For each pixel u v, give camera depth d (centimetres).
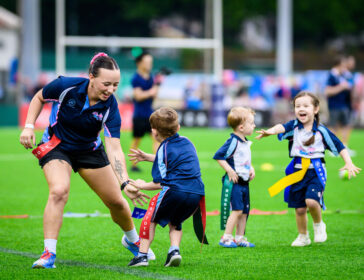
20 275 1443
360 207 2633
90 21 14225
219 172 3938
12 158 4825
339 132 5069
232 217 1856
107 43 9050
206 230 2150
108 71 1484
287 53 10388
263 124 8588
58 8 8525
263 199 2878
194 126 8488
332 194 3017
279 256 1714
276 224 2250
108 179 1577
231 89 8862
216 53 8831
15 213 2455
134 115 3806
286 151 5516
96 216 2380
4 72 8381
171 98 8950
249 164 1880
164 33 15338
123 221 1636
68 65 11356
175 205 1559
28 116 1562
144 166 4259
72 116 1523
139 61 3778
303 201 1861
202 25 15400
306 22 15825
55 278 1423
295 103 1883
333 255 1725
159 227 2186
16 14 14688
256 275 1479
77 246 1859
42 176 3731
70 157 1557
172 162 1576
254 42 17175
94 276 1450
